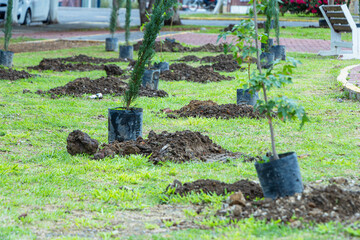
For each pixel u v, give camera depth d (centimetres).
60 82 1789
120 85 1706
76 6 8969
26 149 1000
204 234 581
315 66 2197
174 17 4562
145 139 1017
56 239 582
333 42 2580
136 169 869
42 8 4619
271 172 662
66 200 723
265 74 666
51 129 1153
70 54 2725
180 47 2898
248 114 1262
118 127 1009
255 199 683
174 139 965
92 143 949
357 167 845
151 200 720
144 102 1445
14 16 4178
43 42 3350
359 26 2556
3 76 1802
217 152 959
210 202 695
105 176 829
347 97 1496
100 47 3138
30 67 2136
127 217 659
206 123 1195
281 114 660
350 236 550
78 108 1369
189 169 859
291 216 610
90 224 629
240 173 825
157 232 605
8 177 816
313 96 1520
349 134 1090
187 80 1892
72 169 850
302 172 815
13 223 633
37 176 817
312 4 4750
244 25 763
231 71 2114
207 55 2666
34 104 1412
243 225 592
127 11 2611
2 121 1205
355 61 2353
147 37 1027
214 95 1583
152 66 2023
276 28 2466
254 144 1018
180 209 681
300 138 1059
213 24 4884
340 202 627
